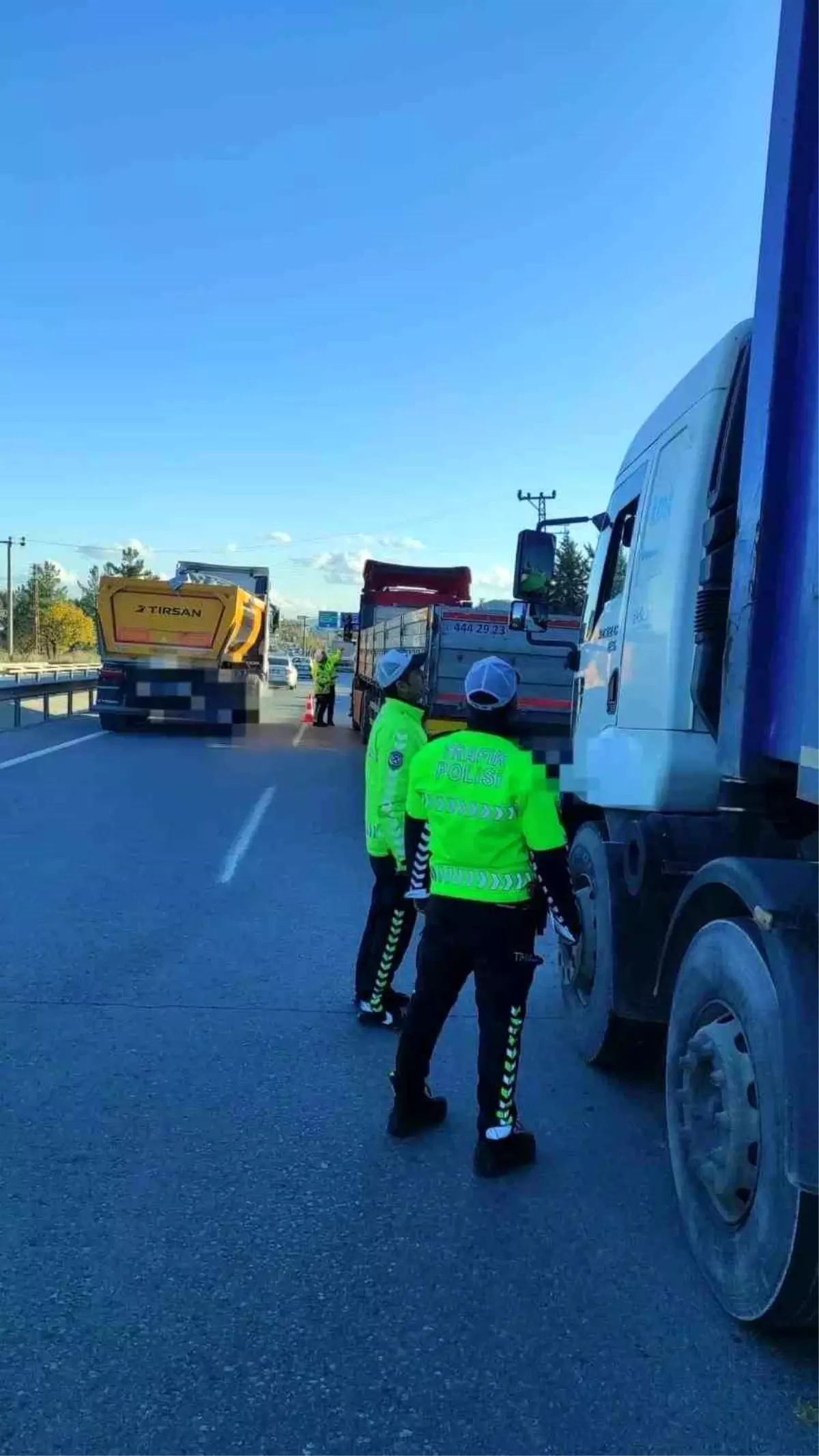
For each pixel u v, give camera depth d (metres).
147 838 9.77
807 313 2.79
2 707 22.94
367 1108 4.27
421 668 5.08
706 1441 2.46
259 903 7.54
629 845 4.29
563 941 3.89
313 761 16.92
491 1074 3.75
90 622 113.81
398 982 6.05
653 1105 4.43
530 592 5.95
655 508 4.69
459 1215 3.45
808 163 2.81
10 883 7.83
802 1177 2.57
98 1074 4.49
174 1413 2.49
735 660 3.07
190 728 22.39
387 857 5.02
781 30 2.91
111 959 6.11
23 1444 2.38
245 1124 4.07
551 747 5.54
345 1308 2.92
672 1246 3.31
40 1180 3.57
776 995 2.77
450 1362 2.71
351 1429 2.46
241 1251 3.19
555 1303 2.98
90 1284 2.99
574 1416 2.53
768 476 2.90
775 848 3.54
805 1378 2.70
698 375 4.38
